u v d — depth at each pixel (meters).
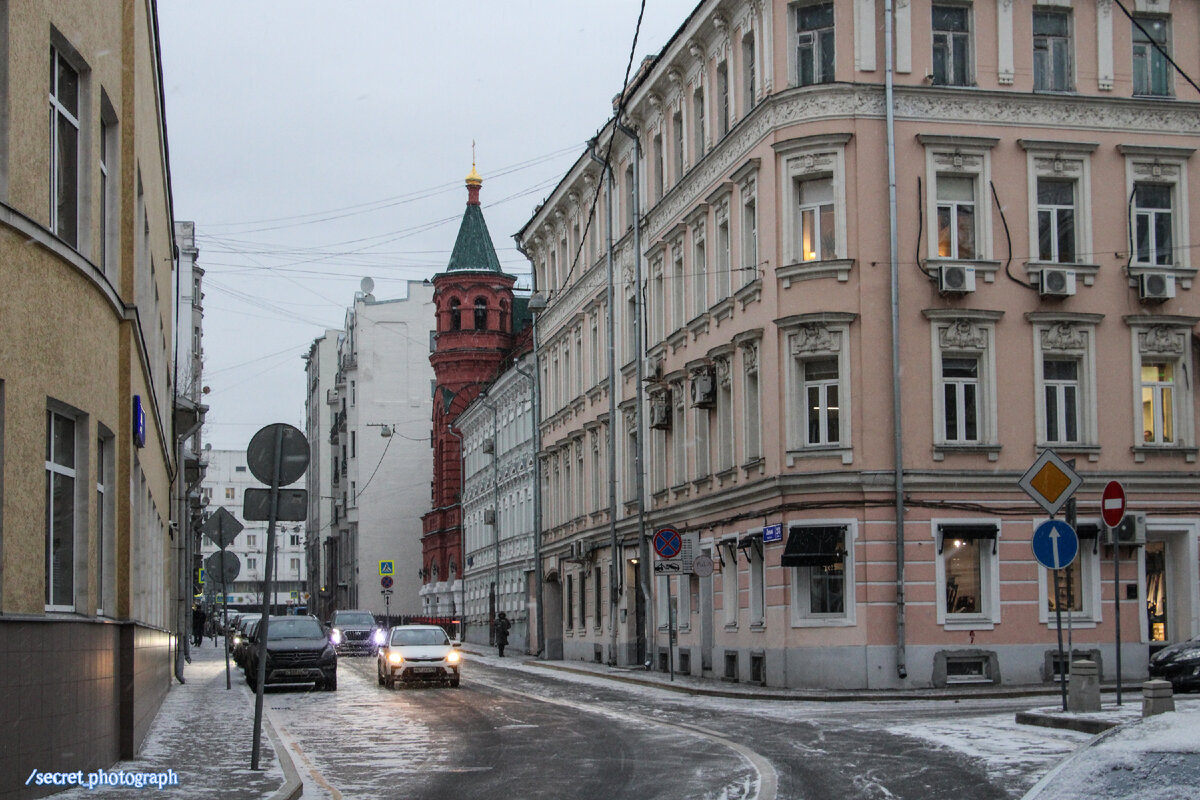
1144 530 29.47
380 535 96.88
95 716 13.55
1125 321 30.20
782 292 29.83
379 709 25.03
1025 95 29.94
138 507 17.80
